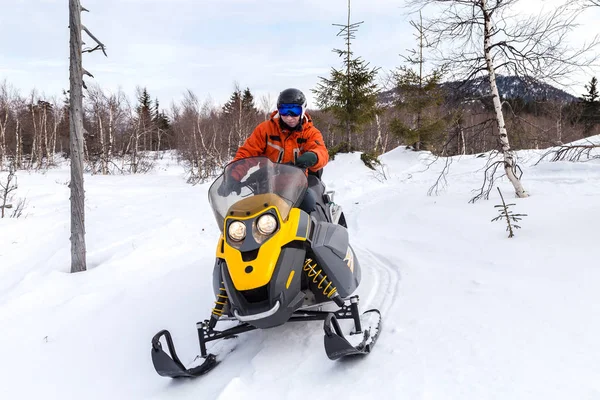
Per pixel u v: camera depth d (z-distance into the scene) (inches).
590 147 311.4
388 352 114.0
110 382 129.3
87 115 1505.9
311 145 152.6
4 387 132.4
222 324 153.7
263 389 106.0
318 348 123.5
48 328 171.8
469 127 322.7
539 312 127.3
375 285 170.2
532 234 204.2
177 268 227.5
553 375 94.4
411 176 550.9
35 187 709.3
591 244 178.2
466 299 144.0
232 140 1234.0
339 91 771.4
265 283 109.3
